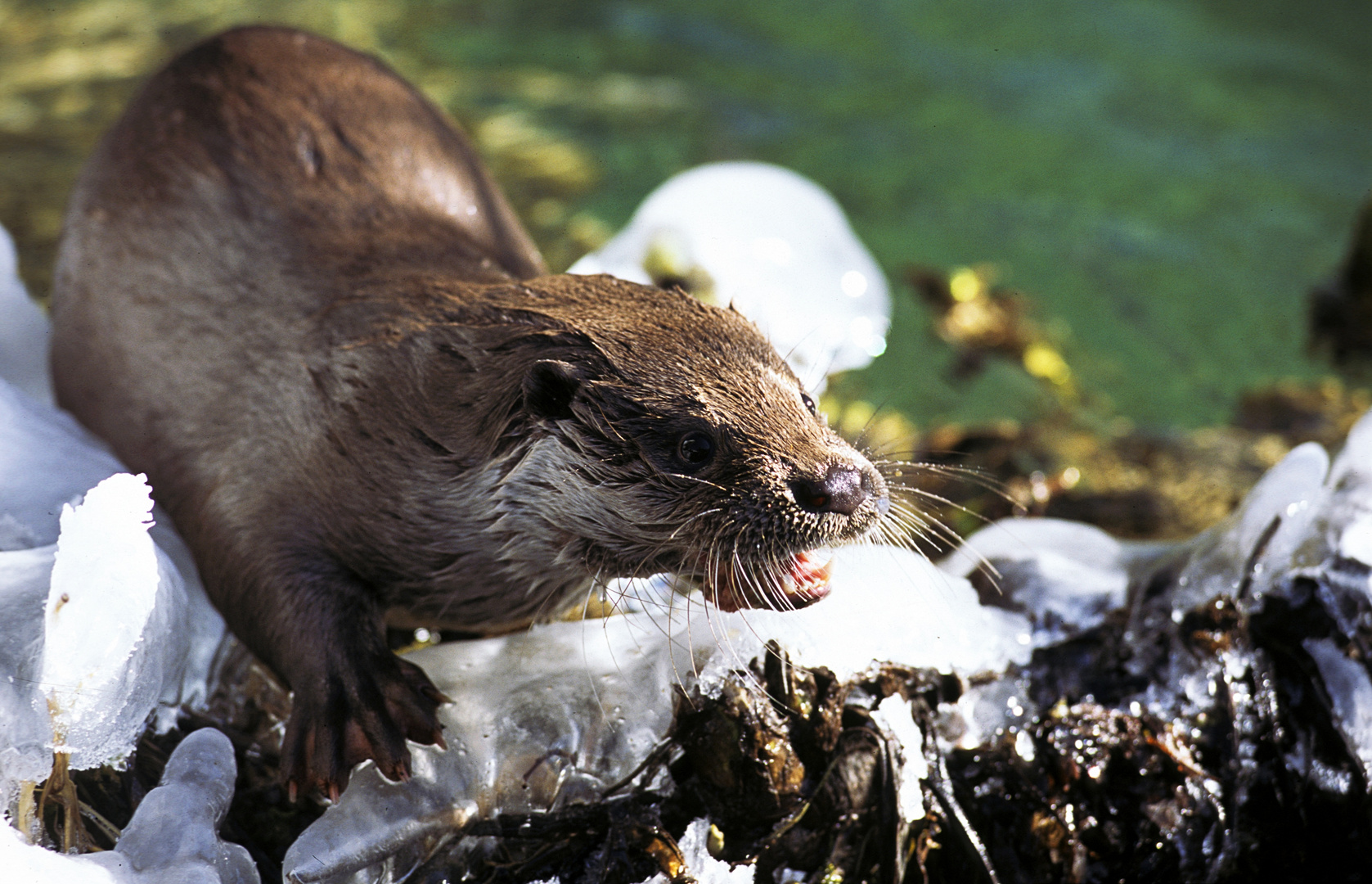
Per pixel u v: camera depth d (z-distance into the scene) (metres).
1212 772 7.73
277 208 8.55
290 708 7.37
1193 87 19.50
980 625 7.89
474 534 7.40
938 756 7.56
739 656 7.38
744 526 6.82
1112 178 17.05
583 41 19.73
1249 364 13.76
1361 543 7.96
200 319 8.32
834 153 17.06
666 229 13.02
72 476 7.61
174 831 6.40
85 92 16.77
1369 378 13.72
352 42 18.59
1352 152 17.91
